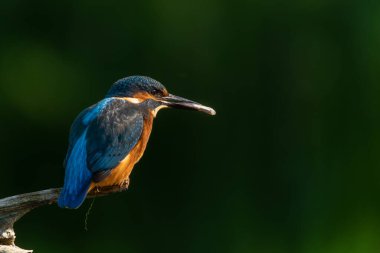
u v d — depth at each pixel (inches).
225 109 690.2
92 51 690.8
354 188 657.6
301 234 650.8
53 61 690.2
